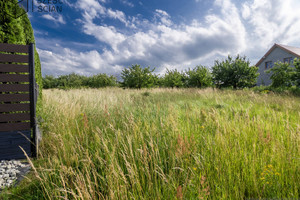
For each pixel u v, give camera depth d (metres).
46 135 3.93
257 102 7.81
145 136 3.26
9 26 3.33
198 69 19.52
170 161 2.40
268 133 2.64
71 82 21.97
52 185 2.06
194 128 3.63
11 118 3.25
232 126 3.35
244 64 17.44
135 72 18.02
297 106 6.35
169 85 21.12
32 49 3.35
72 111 4.57
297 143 2.39
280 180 2.01
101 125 4.11
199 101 8.35
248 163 2.28
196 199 1.78
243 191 1.91
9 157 3.19
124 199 1.78
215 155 2.43
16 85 3.29
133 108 5.65
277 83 15.16
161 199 1.83
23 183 2.41
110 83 21.20
